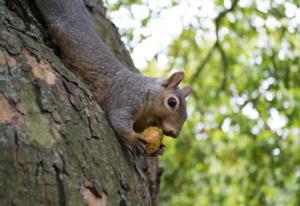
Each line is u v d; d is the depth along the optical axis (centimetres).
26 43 473
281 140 1289
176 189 1359
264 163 1310
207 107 1391
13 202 395
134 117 593
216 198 1473
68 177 427
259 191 1323
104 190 452
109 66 605
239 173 1391
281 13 1211
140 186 515
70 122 455
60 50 598
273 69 1245
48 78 464
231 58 1351
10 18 495
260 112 1251
